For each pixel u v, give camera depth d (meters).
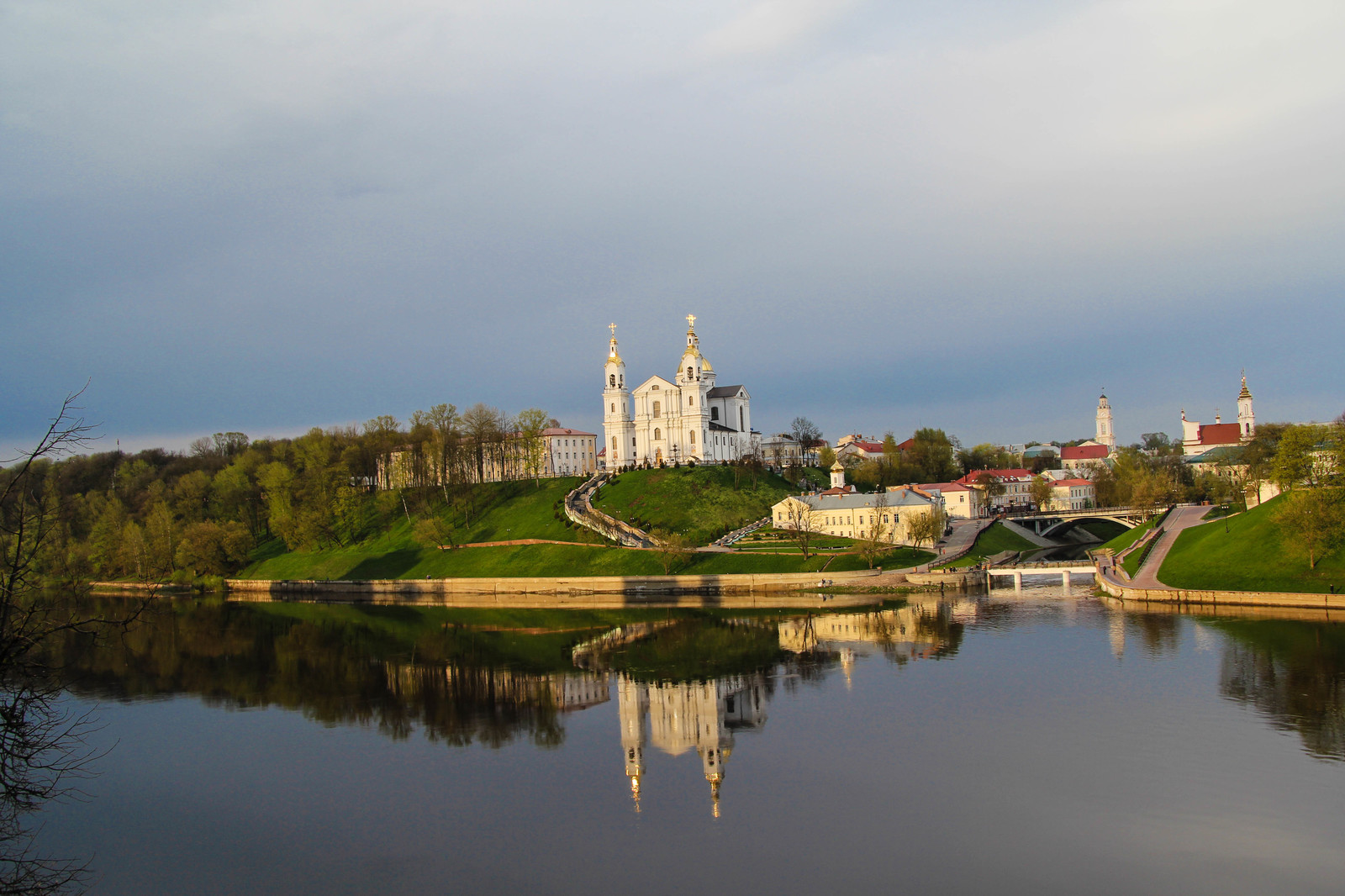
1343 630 121.75
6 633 54.44
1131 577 169.62
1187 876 60.16
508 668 128.50
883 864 63.34
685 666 125.12
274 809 77.56
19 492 65.81
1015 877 61.00
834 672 115.25
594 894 61.19
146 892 63.69
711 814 72.62
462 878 64.38
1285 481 156.88
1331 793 71.44
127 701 113.69
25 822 75.31
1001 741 85.62
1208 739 83.50
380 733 98.25
